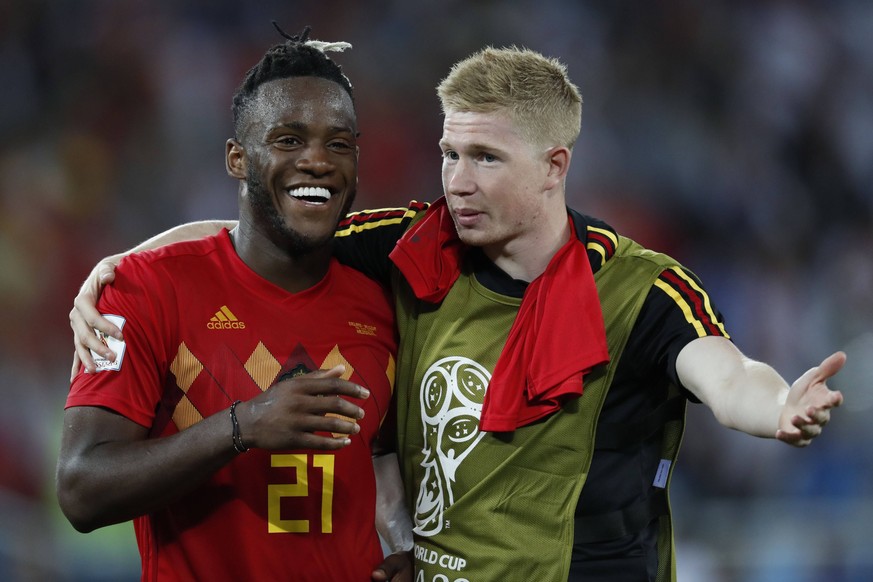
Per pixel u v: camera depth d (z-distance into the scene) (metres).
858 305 37.53
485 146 10.27
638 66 41.12
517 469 10.41
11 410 28.62
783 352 36.19
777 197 39.69
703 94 41.09
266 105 10.30
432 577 10.66
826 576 23.31
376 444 11.80
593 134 39.72
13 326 31.78
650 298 10.45
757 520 23.81
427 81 39.75
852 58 42.28
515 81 10.30
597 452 10.59
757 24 42.16
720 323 10.27
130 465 9.39
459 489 10.53
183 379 10.25
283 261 10.66
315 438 9.12
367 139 38.31
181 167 37.03
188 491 9.56
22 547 23.22
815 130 41.09
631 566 10.69
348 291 11.12
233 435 9.21
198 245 10.80
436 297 10.80
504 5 41.16
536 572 10.31
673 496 30.11
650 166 39.31
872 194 40.53
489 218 10.43
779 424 8.52
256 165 10.35
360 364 10.82
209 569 10.22
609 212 38.12
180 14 39.28
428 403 10.73
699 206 38.91
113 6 38.88
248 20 39.69
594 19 41.62
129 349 9.99
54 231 34.59
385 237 11.45
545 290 10.47
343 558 10.49
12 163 35.72
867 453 30.72
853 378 34.19
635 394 10.65
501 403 10.32
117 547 23.48
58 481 9.69
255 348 10.41
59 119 37.09
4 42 37.81
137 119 37.53
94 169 36.38
